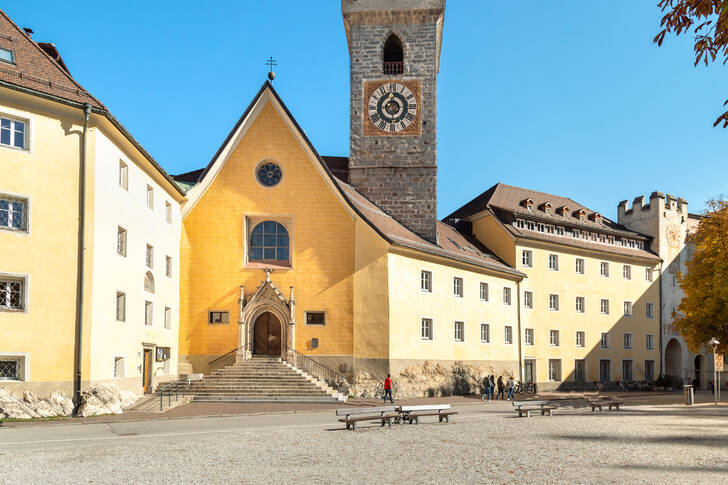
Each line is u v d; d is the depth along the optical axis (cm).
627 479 1362
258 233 4178
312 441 1977
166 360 3791
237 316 4016
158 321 3628
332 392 3669
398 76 4931
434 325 4403
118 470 1469
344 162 5894
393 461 1595
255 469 1488
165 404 3141
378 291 4038
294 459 1627
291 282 4078
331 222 4119
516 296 5378
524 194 6303
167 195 3828
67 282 2708
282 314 4012
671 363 6862
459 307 4669
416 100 4906
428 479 1370
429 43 4953
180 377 3962
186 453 1716
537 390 5394
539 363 5588
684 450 1781
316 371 3988
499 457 1652
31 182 2661
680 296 6888
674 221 6906
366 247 4078
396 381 4022
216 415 2820
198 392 3603
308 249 4100
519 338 5334
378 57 4966
